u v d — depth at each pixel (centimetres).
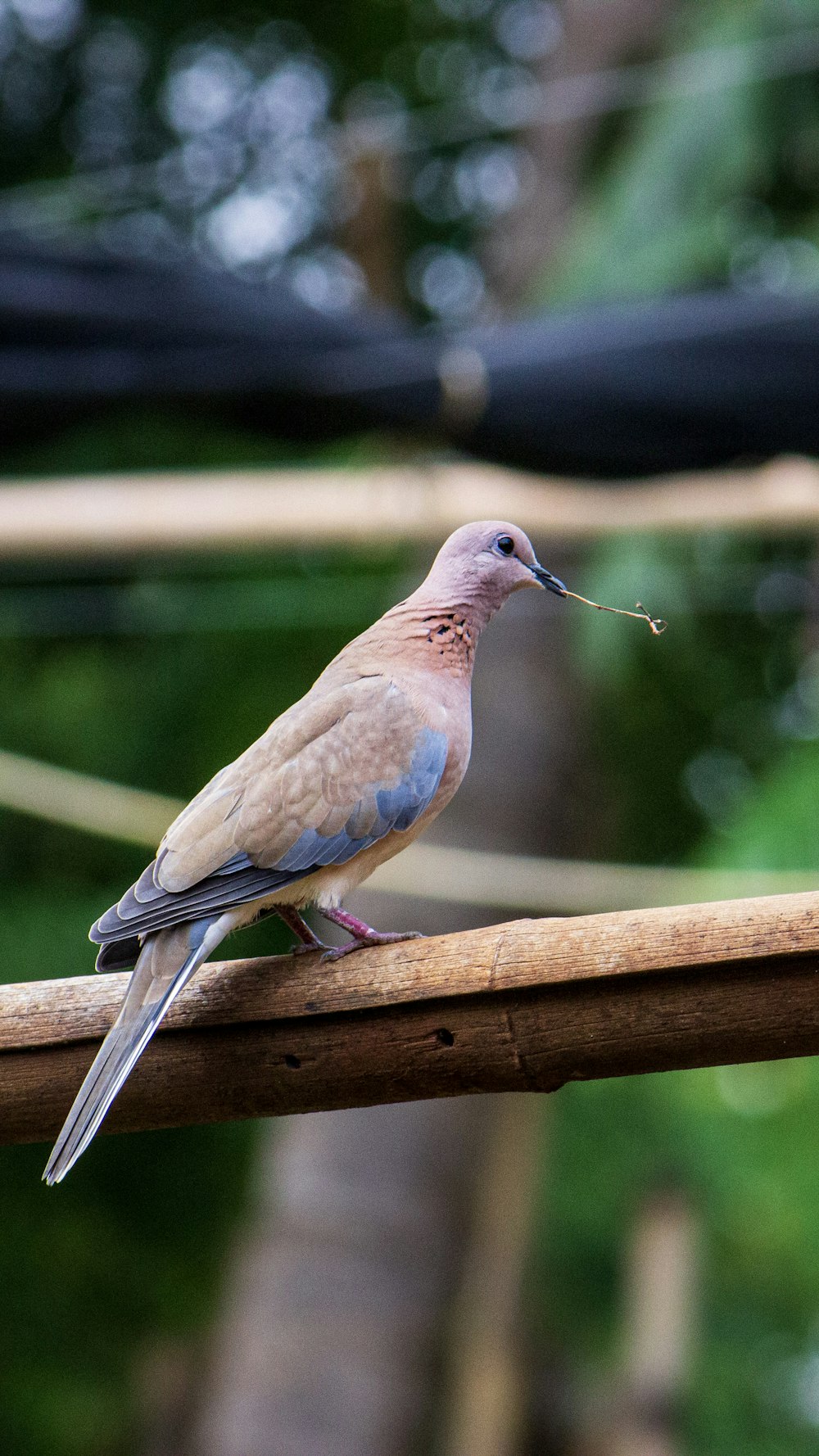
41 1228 1698
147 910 523
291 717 587
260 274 1719
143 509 991
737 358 913
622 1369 1620
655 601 1389
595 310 1082
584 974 462
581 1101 1723
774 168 1548
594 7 1595
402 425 961
